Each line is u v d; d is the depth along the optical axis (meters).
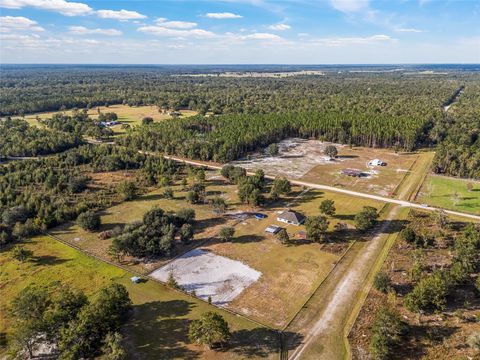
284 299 63.19
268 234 86.56
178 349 51.78
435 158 134.38
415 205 102.38
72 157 137.62
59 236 86.44
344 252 77.94
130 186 109.31
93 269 72.38
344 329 55.94
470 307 59.56
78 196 109.31
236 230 88.69
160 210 88.62
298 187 117.75
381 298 62.91
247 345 52.72
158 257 76.69
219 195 111.62
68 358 46.47
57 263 74.69
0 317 58.66
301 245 81.19
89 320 50.28
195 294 64.38
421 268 69.12
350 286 66.50
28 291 57.88
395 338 50.94
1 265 74.12
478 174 122.06
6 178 116.31
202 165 142.38
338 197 109.25
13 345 50.16
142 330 55.44
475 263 69.44
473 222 90.62
